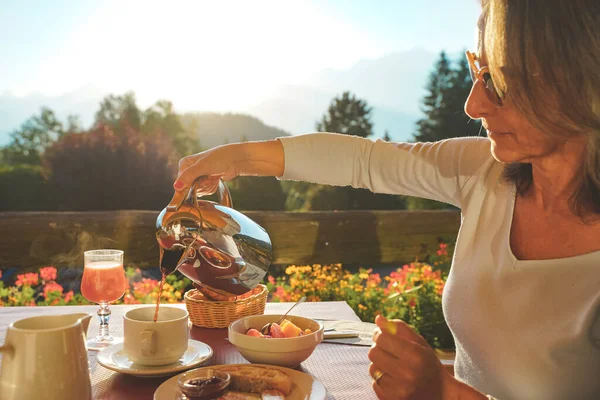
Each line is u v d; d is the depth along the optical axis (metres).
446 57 14.37
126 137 11.23
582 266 1.02
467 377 1.17
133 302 3.05
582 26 0.83
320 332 1.35
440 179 1.33
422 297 3.62
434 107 14.27
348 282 3.79
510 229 1.13
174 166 11.06
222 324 1.66
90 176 10.67
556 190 1.06
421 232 4.57
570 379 1.02
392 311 3.54
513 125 0.97
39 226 3.96
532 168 1.10
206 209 1.34
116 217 4.07
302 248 4.36
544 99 0.88
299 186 10.86
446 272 3.99
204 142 22.38
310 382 1.18
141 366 1.26
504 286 1.09
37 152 13.19
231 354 1.44
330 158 1.44
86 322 1.04
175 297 3.18
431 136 14.26
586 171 0.99
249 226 1.40
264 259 1.42
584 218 1.04
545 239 1.09
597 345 0.99
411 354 0.89
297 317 1.46
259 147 1.45
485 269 1.13
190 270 1.41
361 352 1.47
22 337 0.93
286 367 1.32
